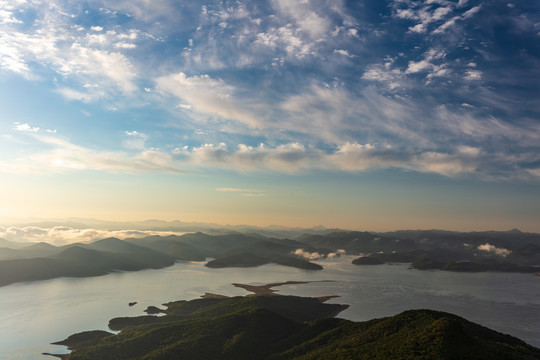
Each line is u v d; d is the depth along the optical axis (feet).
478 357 419.74
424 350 440.04
